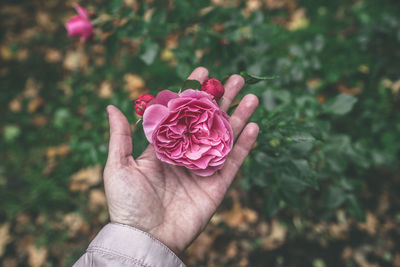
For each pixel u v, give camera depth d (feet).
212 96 0.93
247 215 1.80
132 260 0.91
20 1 2.83
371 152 1.43
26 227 1.92
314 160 1.10
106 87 2.28
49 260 1.82
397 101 1.74
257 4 2.34
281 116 1.04
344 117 1.72
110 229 0.94
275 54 2.08
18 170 2.12
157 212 0.99
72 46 2.55
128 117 1.15
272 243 1.74
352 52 1.94
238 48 1.30
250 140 1.01
